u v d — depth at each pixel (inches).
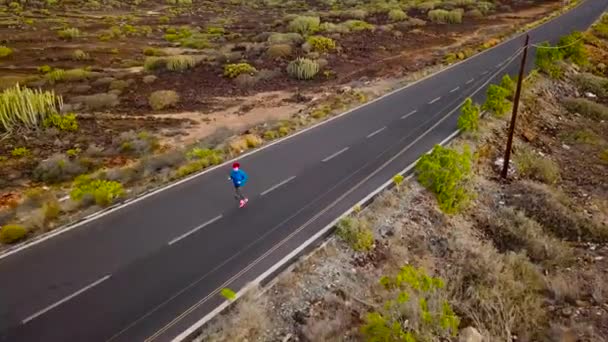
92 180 743.7
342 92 1229.1
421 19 2283.5
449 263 555.5
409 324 421.7
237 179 611.2
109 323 418.0
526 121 1039.0
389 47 1759.4
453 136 879.1
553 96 1232.2
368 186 687.7
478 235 635.5
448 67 1412.4
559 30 1877.5
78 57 1758.1
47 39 2105.1
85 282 474.3
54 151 931.3
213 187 685.3
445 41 1854.1
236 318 419.5
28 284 470.9
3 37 2081.7
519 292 504.7
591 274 550.0
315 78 1423.5
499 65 1406.3
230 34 2210.9
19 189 747.4
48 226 582.2
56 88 1378.0
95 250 529.7
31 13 2807.6
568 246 622.2
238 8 3462.1
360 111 1039.0
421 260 551.8
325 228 574.6
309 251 530.9
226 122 1080.2
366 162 771.4
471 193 692.7
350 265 516.4
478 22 2215.8
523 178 813.9
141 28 2445.9
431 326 421.1
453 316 422.6
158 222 589.6
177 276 484.1
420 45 1797.5
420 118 981.8
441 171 661.9
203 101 1253.7
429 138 869.8
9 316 426.9
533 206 703.1
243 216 604.7
